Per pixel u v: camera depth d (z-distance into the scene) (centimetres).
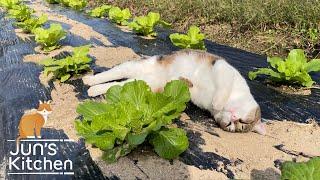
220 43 180
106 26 192
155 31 190
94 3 258
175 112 91
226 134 99
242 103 99
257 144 95
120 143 88
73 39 169
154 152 89
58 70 126
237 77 104
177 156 88
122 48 159
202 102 109
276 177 83
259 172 85
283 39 174
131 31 184
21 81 127
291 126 105
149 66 114
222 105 101
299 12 183
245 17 189
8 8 225
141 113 87
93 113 91
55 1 253
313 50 165
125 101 88
